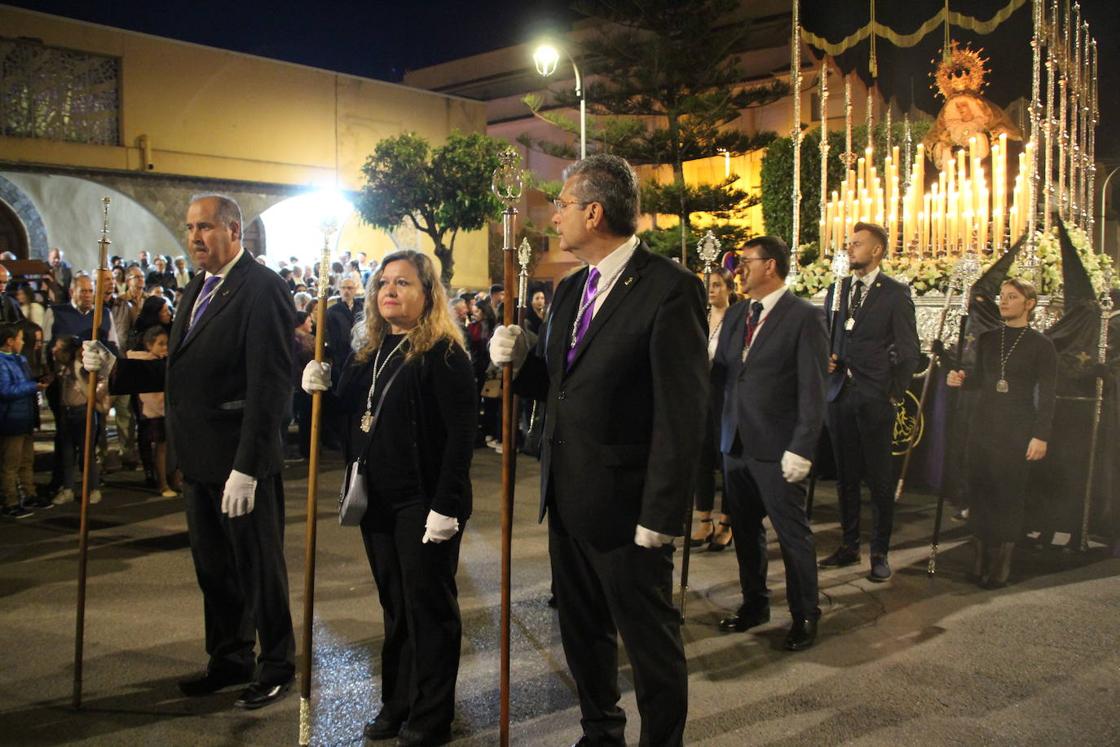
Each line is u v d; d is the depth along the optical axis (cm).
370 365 350
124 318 1018
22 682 401
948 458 559
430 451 336
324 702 381
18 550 616
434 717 339
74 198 1811
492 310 1090
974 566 573
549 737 349
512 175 304
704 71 1451
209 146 1844
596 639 317
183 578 555
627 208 294
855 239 573
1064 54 916
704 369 288
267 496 374
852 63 1174
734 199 1446
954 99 1038
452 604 342
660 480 279
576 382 293
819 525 685
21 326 793
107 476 871
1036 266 756
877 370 554
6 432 697
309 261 2106
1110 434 618
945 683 394
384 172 1652
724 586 536
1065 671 407
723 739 344
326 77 2023
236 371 370
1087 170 1111
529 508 740
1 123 1569
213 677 392
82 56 1670
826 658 424
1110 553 609
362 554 605
